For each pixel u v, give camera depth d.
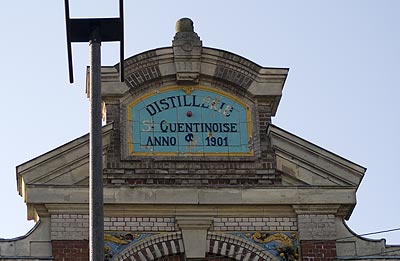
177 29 26.38
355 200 24.80
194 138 25.52
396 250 24.55
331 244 24.50
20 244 24.00
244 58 26.16
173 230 24.42
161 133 25.50
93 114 17.38
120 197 24.41
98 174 17.05
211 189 24.67
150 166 25.11
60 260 23.84
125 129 25.44
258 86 26.03
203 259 24.28
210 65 26.11
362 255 24.52
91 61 17.59
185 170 25.12
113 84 25.72
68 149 24.73
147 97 25.84
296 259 24.36
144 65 25.95
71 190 24.41
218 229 24.52
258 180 25.14
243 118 25.83
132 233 24.30
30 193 24.20
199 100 25.94
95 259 16.61
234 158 25.33
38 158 24.50
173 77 26.02
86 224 24.25
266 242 24.48
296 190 24.81
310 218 24.70
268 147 25.52
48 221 24.27
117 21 17.64
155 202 24.45
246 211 24.70
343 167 25.06
